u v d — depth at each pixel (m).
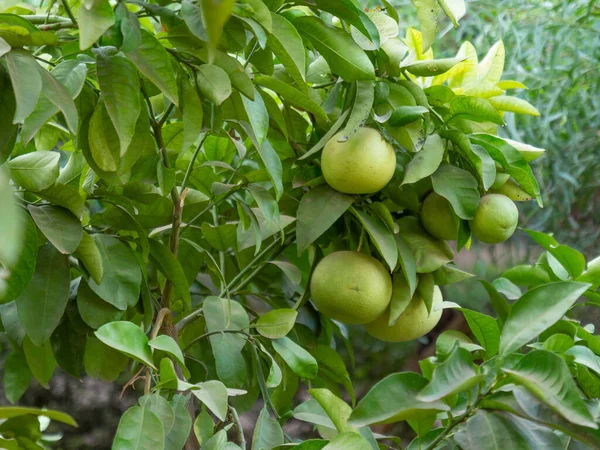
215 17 0.47
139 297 1.12
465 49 1.25
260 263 1.26
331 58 1.06
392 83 1.11
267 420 1.08
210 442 0.92
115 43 0.82
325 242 1.18
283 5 1.05
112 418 2.57
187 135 0.95
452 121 1.14
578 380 0.92
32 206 0.97
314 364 1.10
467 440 0.83
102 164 0.94
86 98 0.96
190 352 1.40
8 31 0.79
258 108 0.99
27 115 0.75
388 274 1.11
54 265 1.01
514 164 1.09
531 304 0.83
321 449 0.86
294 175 1.25
